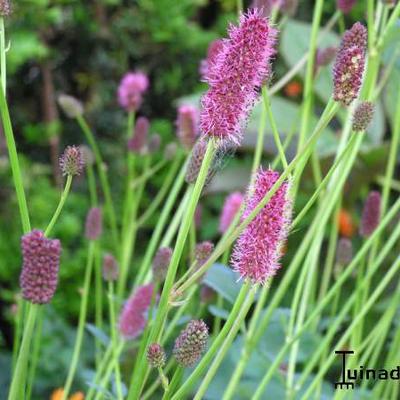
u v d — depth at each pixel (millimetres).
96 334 694
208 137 467
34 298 474
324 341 649
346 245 736
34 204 1348
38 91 1608
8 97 1587
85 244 1372
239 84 456
